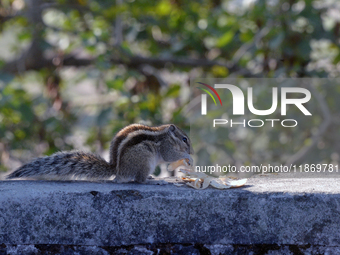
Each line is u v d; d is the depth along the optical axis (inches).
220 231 111.1
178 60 302.5
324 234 109.4
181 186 119.4
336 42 281.1
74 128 306.2
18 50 320.5
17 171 124.0
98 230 110.4
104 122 252.5
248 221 110.7
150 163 135.2
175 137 150.6
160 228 111.0
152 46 319.6
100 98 297.9
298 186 116.6
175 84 276.5
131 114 257.6
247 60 295.7
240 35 295.0
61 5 296.2
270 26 273.1
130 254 110.9
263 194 110.3
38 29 299.1
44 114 302.0
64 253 110.4
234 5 323.9
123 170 130.4
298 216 109.7
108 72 284.7
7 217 109.0
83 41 266.4
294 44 276.2
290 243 110.4
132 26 298.2
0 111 270.8
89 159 129.2
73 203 109.8
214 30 302.8
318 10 277.3
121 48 273.6
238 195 110.4
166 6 302.0
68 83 329.1
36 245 110.2
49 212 109.6
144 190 112.0
